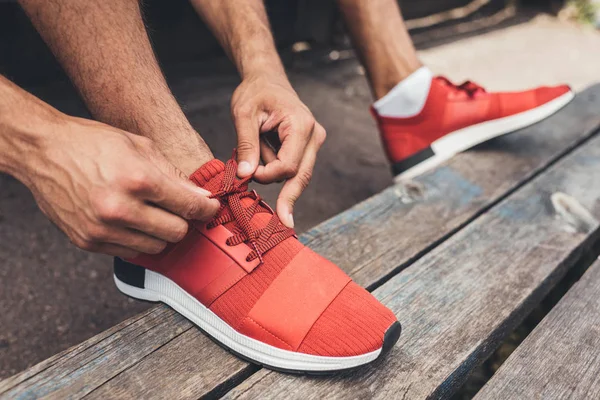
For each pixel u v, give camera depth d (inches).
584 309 34.0
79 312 50.6
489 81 121.6
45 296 51.6
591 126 66.4
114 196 22.5
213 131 83.7
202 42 101.8
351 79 118.0
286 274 28.9
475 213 45.4
